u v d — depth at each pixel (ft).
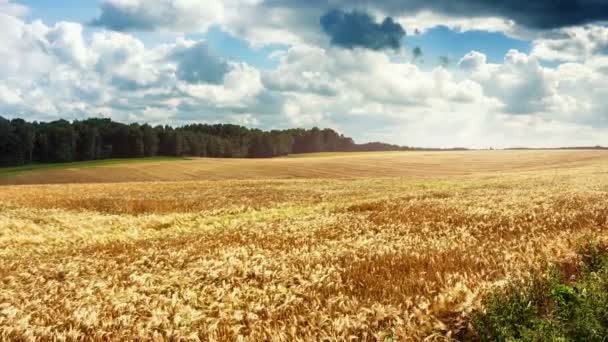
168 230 76.95
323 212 86.12
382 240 53.16
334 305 31.37
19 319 33.24
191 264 46.62
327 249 49.93
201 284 39.42
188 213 98.73
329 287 35.78
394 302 31.07
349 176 243.60
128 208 110.11
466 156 349.00
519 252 41.73
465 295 30.27
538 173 195.52
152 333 29.71
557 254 39.06
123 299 35.96
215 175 254.47
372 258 44.14
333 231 61.57
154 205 113.70
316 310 30.81
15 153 345.72
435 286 33.60
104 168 286.87
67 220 90.07
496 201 86.79
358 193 126.31
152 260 50.57
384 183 159.84
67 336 29.96
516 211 70.08
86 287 41.19
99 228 78.69
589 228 52.70
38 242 69.26
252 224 73.36
